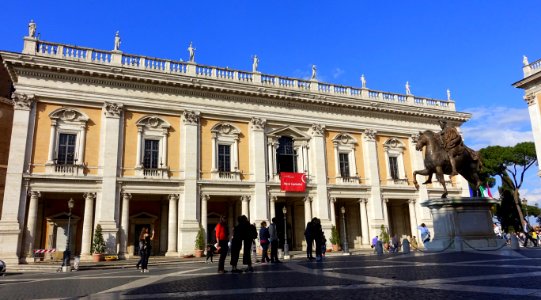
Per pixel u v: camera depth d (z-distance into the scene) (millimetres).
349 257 18844
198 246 29719
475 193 16172
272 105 36375
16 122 27391
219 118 34188
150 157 31375
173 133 32344
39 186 27344
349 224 40188
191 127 32594
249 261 12109
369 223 38062
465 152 15961
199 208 31609
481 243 15055
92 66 29578
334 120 38875
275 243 17438
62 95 28984
